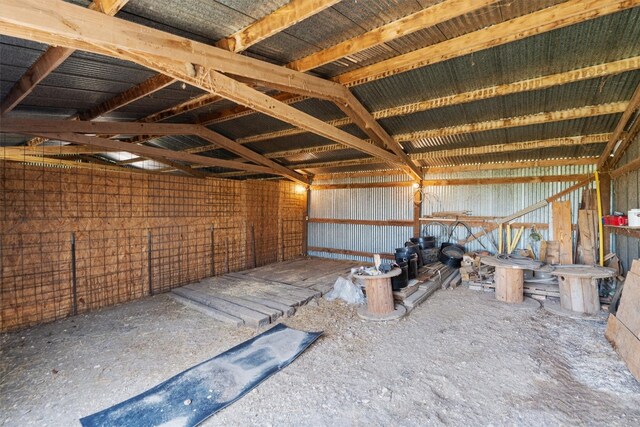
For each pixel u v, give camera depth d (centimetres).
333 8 269
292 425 236
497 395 267
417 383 287
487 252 682
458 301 516
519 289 496
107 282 510
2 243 408
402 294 497
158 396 269
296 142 695
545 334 383
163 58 247
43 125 412
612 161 560
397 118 523
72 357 341
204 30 285
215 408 252
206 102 455
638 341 295
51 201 450
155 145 784
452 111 483
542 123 492
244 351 349
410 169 701
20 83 352
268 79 323
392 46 336
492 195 709
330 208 945
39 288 438
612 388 272
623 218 462
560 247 588
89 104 452
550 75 361
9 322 411
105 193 509
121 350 357
